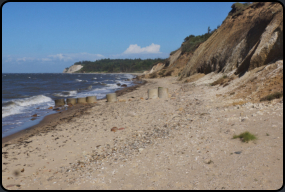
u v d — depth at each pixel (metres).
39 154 7.70
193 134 8.03
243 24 26.69
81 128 10.98
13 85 45.72
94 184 5.32
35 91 33.97
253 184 4.57
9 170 6.42
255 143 6.27
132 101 18.69
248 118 8.41
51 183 5.52
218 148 6.47
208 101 13.66
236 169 5.20
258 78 13.45
